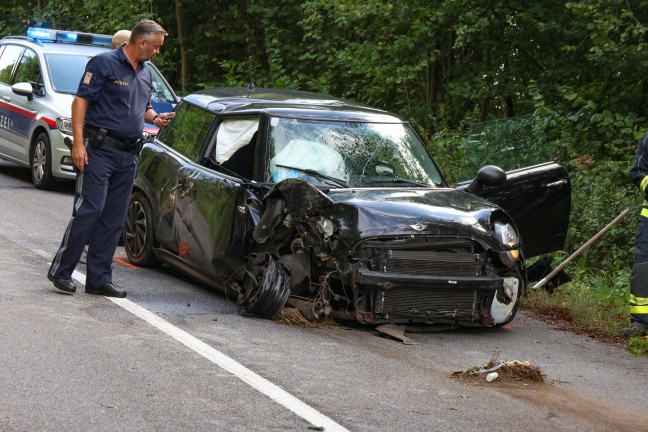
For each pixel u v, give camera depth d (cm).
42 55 1633
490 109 1986
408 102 2008
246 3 2323
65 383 597
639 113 1659
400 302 794
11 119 1630
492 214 840
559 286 1032
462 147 1658
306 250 816
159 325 760
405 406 606
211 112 963
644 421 627
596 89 1658
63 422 530
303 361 691
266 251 827
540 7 1731
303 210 798
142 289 905
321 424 555
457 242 808
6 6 3139
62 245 847
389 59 1916
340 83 2105
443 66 1980
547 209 952
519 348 805
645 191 896
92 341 696
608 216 1286
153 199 985
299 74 2145
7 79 1681
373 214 798
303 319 802
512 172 950
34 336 695
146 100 867
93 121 842
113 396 580
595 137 1561
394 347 764
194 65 2550
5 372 609
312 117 920
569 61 1772
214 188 881
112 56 843
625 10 1526
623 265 1230
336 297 807
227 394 599
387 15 1866
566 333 881
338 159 895
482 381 685
